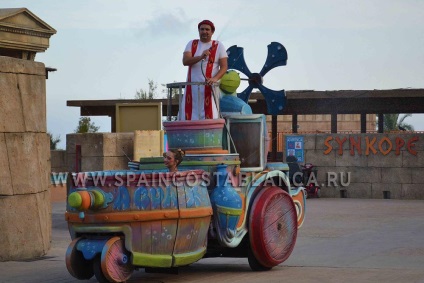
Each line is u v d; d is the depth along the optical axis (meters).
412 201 25.42
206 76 10.95
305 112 31.12
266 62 12.07
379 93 28.36
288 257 11.74
